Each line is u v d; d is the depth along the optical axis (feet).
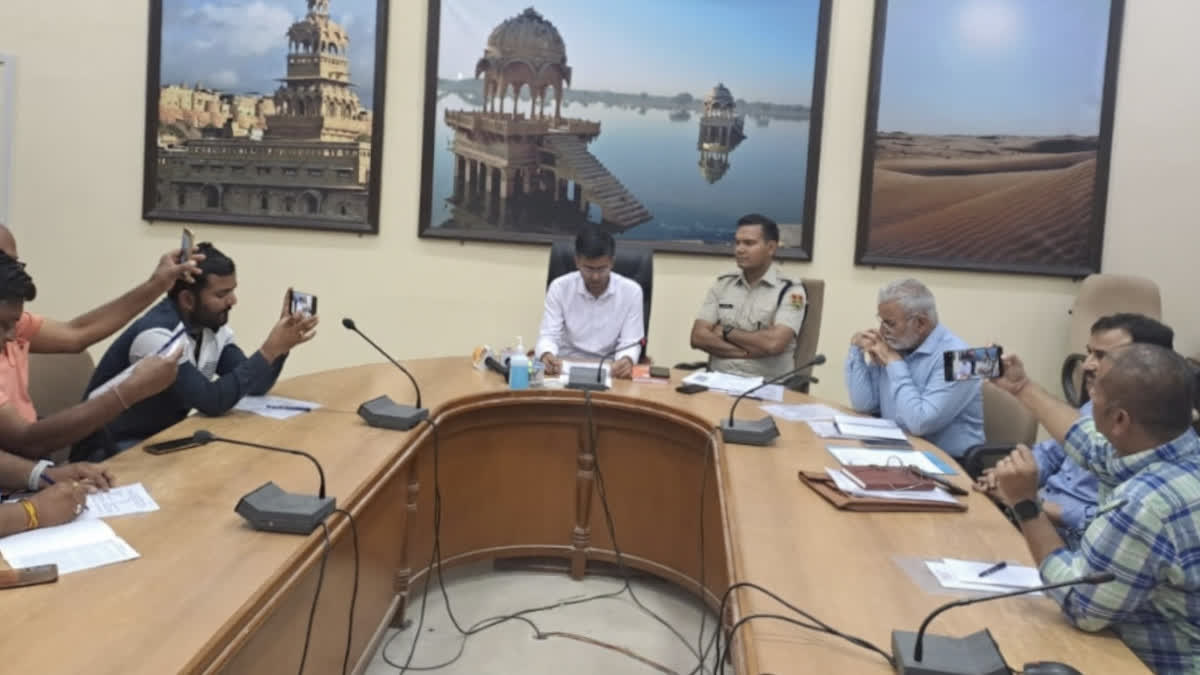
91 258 13.65
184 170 13.41
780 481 6.13
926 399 7.95
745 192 12.90
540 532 9.22
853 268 12.90
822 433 7.59
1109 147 12.42
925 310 8.13
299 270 13.47
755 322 10.94
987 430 9.15
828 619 3.96
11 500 4.93
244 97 13.25
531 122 12.98
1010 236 12.62
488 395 8.56
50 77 13.39
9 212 13.58
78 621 3.57
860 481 5.87
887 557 4.76
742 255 10.85
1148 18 12.28
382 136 13.15
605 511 9.10
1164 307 12.57
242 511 4.78
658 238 13.04
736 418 7.94
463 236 13.12
